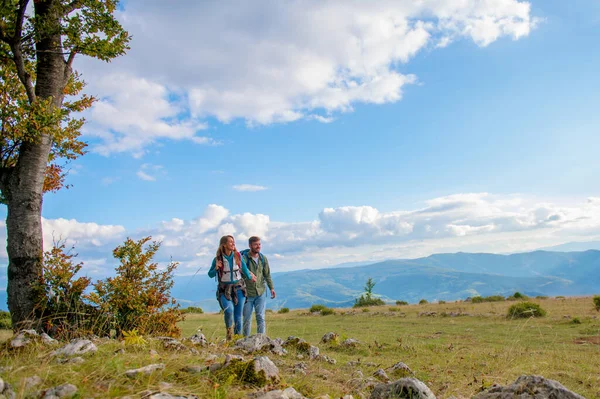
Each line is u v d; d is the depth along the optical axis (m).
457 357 9.44
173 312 9.84
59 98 10.85
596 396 6.10
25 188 9.72
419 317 26.48
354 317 28.50
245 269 9.14
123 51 11.03
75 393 3.08
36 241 9.61
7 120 9.71
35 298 9.02
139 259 9.69
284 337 16.28
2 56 10.11
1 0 9.12
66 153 11.94
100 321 8.88
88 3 10.16
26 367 3.77
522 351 11.18
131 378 3.69
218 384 3.81
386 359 9.22
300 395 3.97
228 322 8.59
